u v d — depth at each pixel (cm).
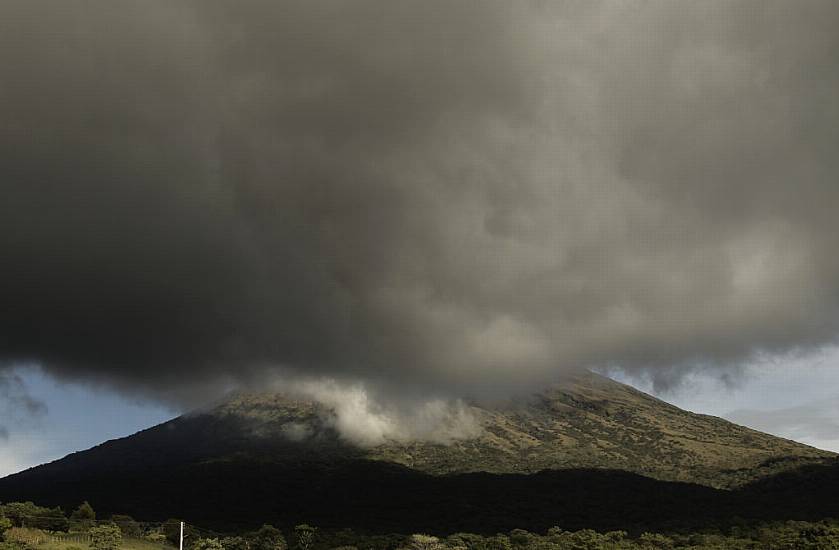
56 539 12644
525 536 17700
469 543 17588
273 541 16838
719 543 16425
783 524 17950
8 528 12575
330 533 18800
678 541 16975
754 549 15275
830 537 14800
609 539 17400
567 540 16988
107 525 14475
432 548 16862
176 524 17100
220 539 16888
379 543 17325
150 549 14188
